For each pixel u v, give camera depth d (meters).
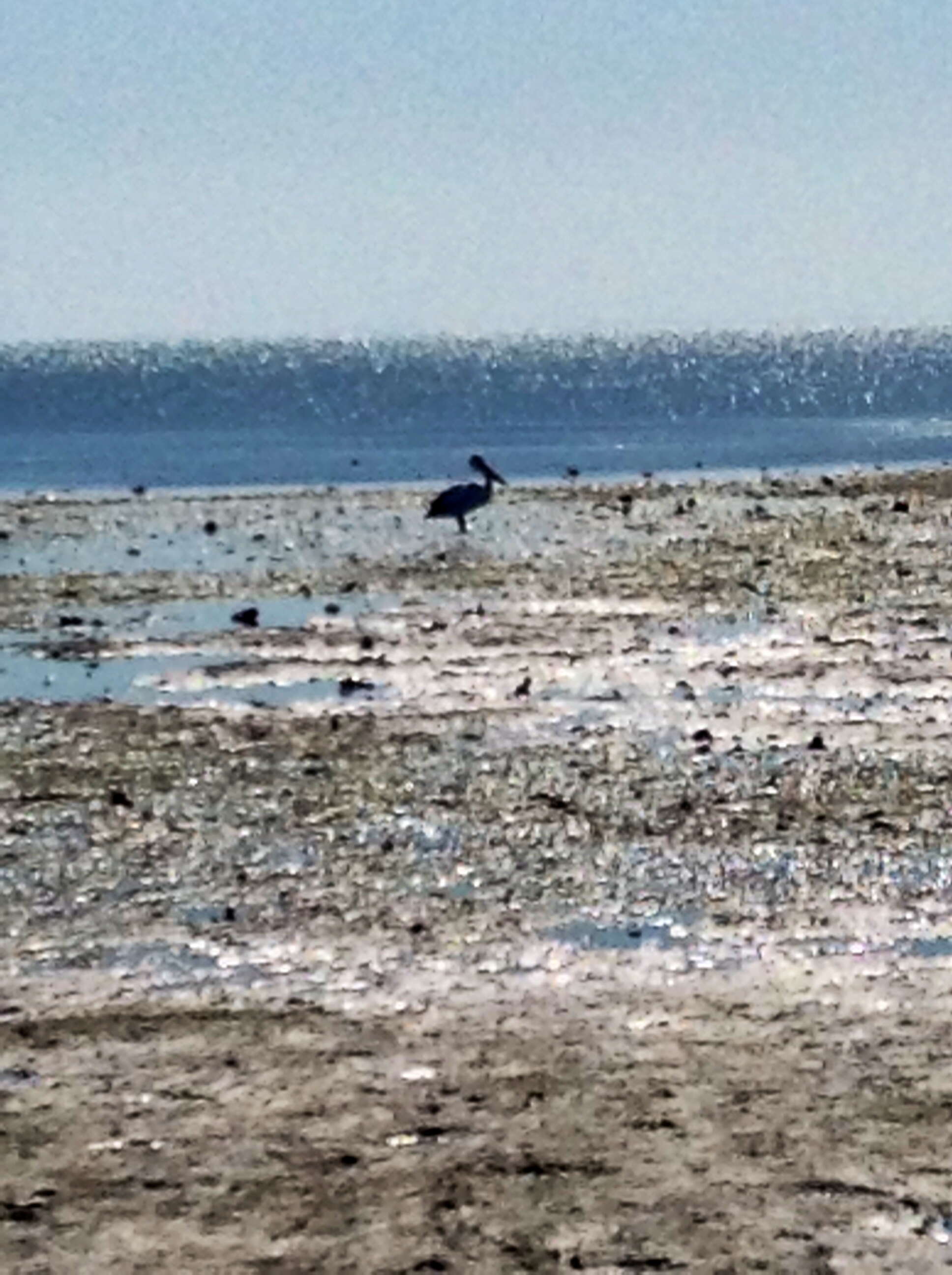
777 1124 13.09
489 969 15.95
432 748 22.34
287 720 23.75
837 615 29.28
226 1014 15.09
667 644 27.48
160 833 19.53
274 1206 12.10
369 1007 15.17
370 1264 11.46
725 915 17.11
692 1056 14.18
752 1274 11.34
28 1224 11.91
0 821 20.02
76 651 27.86
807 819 19.62
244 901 17.59
